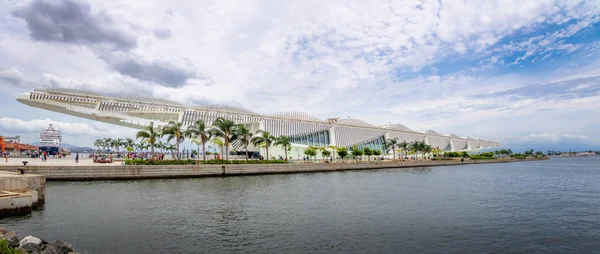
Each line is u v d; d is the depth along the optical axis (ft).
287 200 88.07
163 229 56.54
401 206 80.02
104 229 56.18
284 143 226.17
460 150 515.50
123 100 213.87
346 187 120.16
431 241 51.11
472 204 83.82
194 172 155.74
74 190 103.60
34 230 54.54
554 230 58.39
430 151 386.52
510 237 53.93
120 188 110.52
